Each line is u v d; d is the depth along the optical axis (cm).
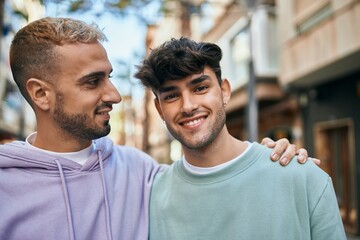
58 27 167
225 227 170
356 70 752
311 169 172
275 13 1042
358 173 736
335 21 705
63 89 168
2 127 1319
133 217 183
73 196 172
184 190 180
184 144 174
